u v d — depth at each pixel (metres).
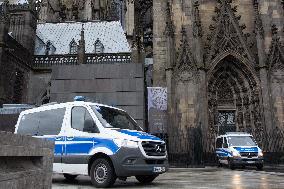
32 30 47.53
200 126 32.66
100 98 30.75
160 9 40.31
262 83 36.69
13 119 25.67
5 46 36.94
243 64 38.31
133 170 11.41
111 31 54.19
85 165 12.11
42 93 45.84
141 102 30.58
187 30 38.53
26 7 46.69
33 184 4.87
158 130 33.78
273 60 37.31
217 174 19.97
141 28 56.16
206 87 37.06
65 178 15.91
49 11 67.38
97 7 69.00
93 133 12.28
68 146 12.70
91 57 47.25
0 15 37.28
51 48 51.25
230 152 26.83
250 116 37.94
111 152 11.49
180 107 35.91
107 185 11.42
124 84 31.03
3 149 3.95
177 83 36.59
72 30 54.91
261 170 24.94
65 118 13.24
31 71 46.19
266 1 39.41
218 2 40.47
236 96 39.59
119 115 13.55
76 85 31.06
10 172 4.16
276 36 37.84
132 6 56.34
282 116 35.84
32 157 5.13
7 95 37.53
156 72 38.34
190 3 39.38
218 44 38.69
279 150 33.94
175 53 37.91
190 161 31.59
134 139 11.66
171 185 12.50
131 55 45.22
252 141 28.08
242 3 40.94
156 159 12.05
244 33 39.91
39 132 13.70
